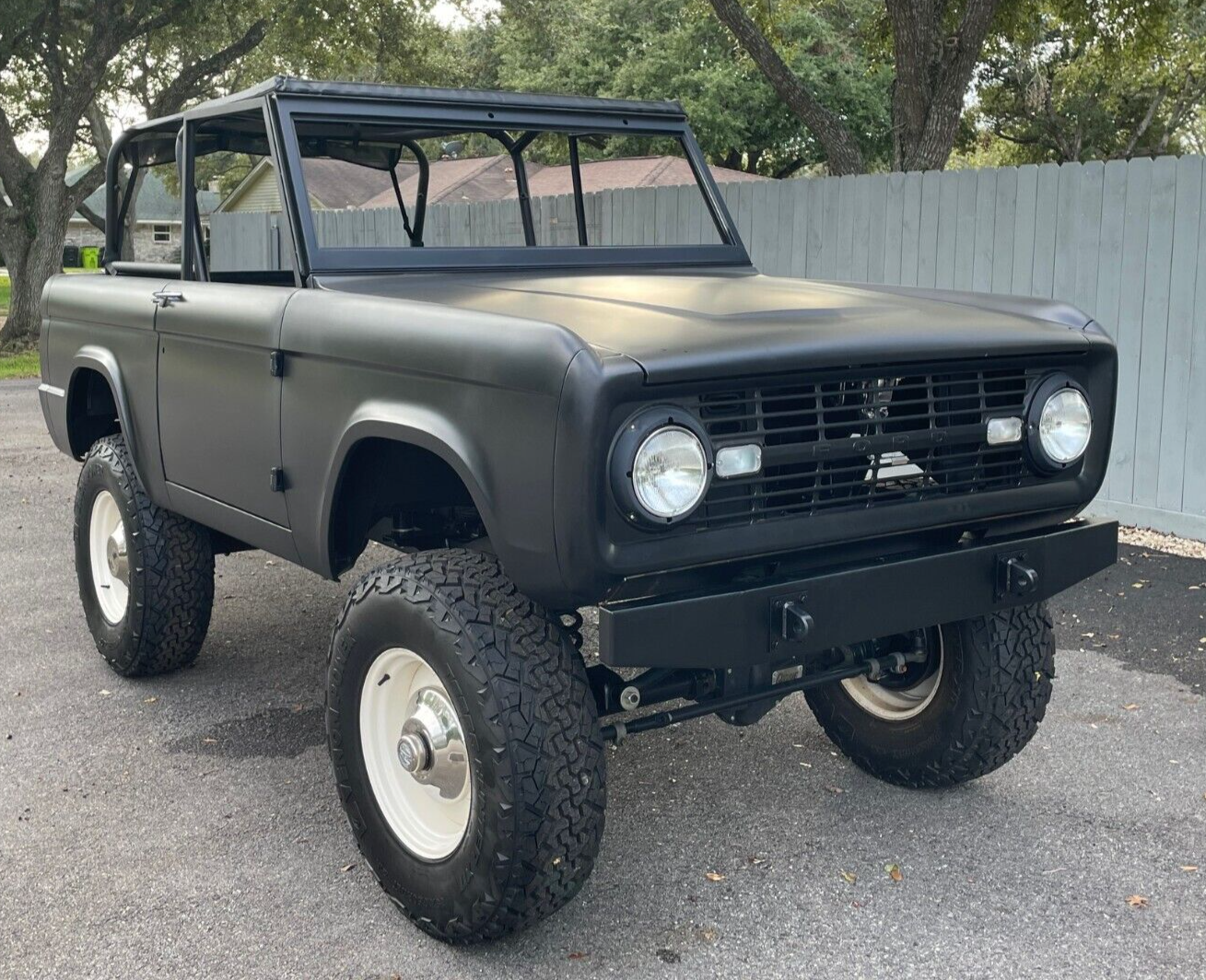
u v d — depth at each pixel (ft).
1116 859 10.35
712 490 8.16
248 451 11.27
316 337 9.92
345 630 9.50
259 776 12.15
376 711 9.57
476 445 8.36
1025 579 9.54
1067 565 10.03
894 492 9.06
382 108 11.86
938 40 40.22
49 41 74.08
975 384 9.33
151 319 12.86
